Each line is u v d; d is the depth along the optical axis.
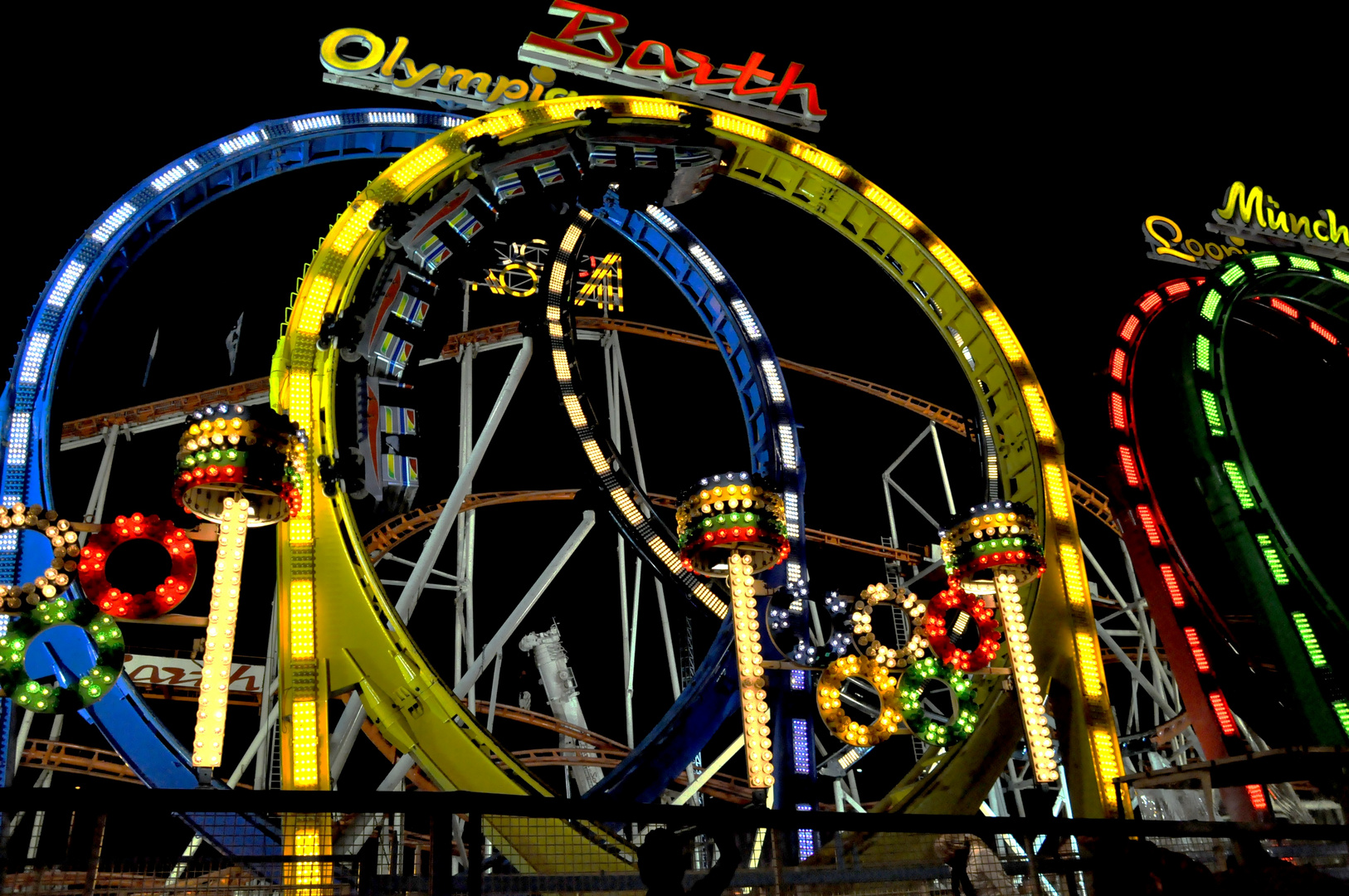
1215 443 29.25
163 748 15.10
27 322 18.03
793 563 21.86
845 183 26.22
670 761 19.00
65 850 5.05
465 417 36.50
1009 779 37.38
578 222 23.33
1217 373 30.58
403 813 5.53
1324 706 24.97
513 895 6.08
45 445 16.91
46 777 36.12
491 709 37.38
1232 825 7.50
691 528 18.08
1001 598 19.05
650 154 25.62
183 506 15.98
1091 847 7.22
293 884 5.58
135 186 20.50
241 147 22.34
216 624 14.09
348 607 16.44
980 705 20.58
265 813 5.36
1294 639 26.11
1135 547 26.52
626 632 39.97
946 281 25.80
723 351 26.80
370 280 20.09
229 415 15.10
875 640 18.83
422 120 25.05
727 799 42.06
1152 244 34.53
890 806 19.02
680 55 27.94
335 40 25.42
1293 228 36.59
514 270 33.09
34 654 13.82
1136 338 30.36
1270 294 34.12
